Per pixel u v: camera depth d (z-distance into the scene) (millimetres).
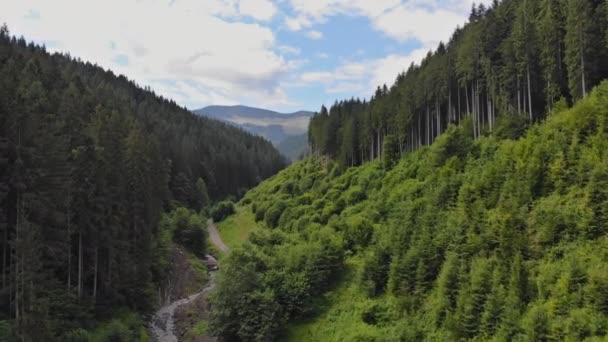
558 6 75500
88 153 56344
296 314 59219
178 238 103625
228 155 195375
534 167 51375
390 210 72062
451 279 46906
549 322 35625
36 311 40438
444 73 97562
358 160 124750
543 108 77688
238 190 192375
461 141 74750
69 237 53281
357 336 49438
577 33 66500
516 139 68938
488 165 61000
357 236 69562
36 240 43312
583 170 47156
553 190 49219
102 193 58219
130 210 70000
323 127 150750
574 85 67062
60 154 51719
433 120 106812
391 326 50469
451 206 58469
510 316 38156
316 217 89500
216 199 174875
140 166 75500
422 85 103812
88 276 60469
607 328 33250
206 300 76688
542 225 45438
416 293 51250
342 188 102812
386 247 59750
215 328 57938
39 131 52094
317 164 143875
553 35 72625
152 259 76688
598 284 35281
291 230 93750
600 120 50219
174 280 83125
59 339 45344
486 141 74062
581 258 39625
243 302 57031
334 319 56281
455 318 42688
